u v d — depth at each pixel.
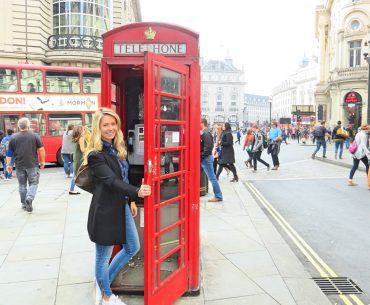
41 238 6.22
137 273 4.49
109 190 3.41
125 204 3.52
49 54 25.84
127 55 4.20
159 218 3.57
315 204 9.30
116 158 3.47
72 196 9.73
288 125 58.44
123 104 5.07
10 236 6.34
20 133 8.02
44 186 11.36
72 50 25.95
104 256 3.57
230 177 13.72
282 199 9.93
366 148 11.61
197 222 4.19
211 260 5.27
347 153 24.86
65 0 27.17
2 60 24.23
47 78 16.92
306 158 22.28
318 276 4.90
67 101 17.20
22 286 4.43
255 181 13.07
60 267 4.99
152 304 3.45
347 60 42.94
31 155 8.00
